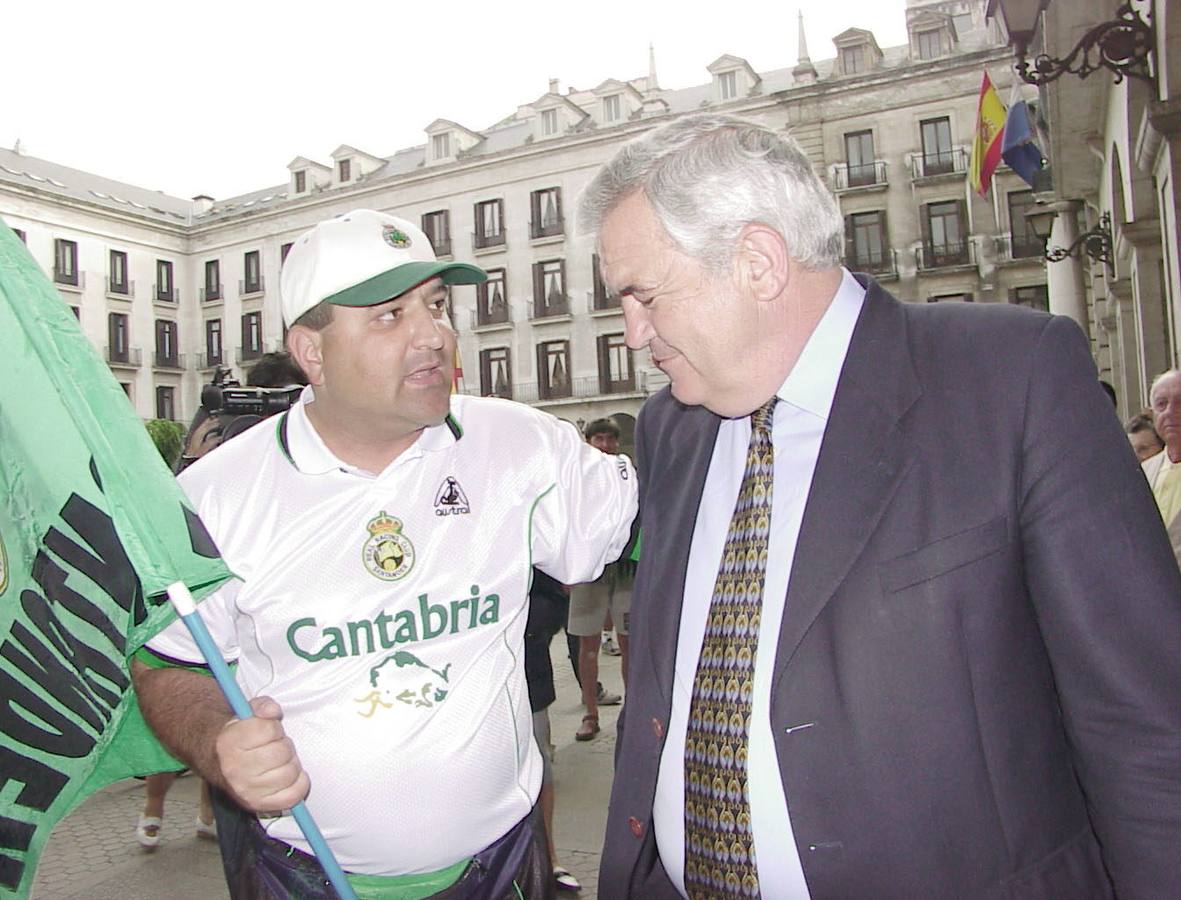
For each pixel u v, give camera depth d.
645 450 1.75
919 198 27.83
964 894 1.20
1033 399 1.21
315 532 1.62
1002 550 1.20
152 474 1.35
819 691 1.26
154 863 3.99
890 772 1.22
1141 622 1.11
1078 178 11.23
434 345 1.60
